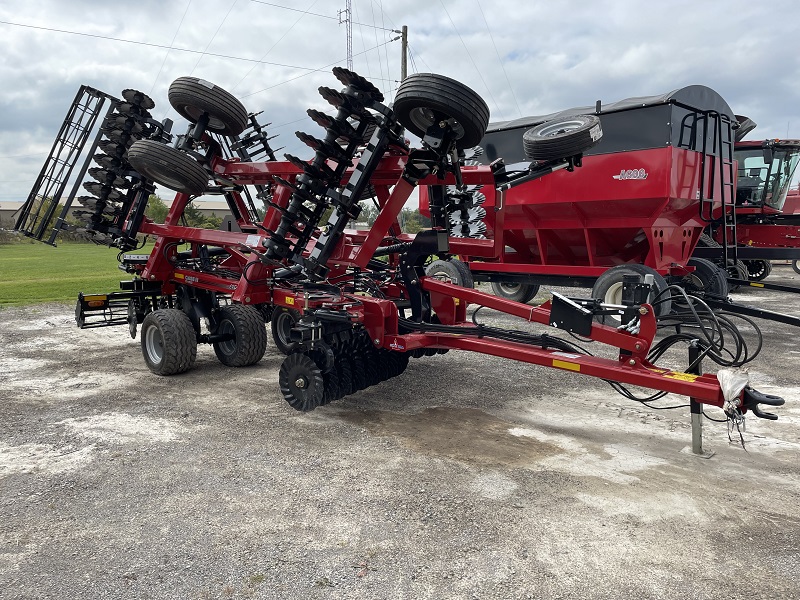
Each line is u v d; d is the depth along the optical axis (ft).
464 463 14.11
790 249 39.60
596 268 31.27
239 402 19.10
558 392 20.22
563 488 12.73
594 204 30.04
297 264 18.16
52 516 11.63
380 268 22.94
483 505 11.96
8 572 9.80
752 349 27.40
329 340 17.20
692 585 9.32
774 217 51.19
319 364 16.93
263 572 9.73
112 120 22.31
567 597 9.04
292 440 15.69
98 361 25.03
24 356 26.07
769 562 9.94
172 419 17.38
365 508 11.87
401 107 15.33
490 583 9.40
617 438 15.75
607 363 14.73
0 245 161.58
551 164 18.61
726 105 31.86
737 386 12.55
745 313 23.75
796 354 26.32
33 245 162.30
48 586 9.42
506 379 21.88
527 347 16.24
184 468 13.85
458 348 17.35
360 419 17.39
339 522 11.33
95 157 22.91
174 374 22.36
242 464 14.08
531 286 41.16
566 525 11.16
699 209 29.76
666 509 11.77
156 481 13.15
